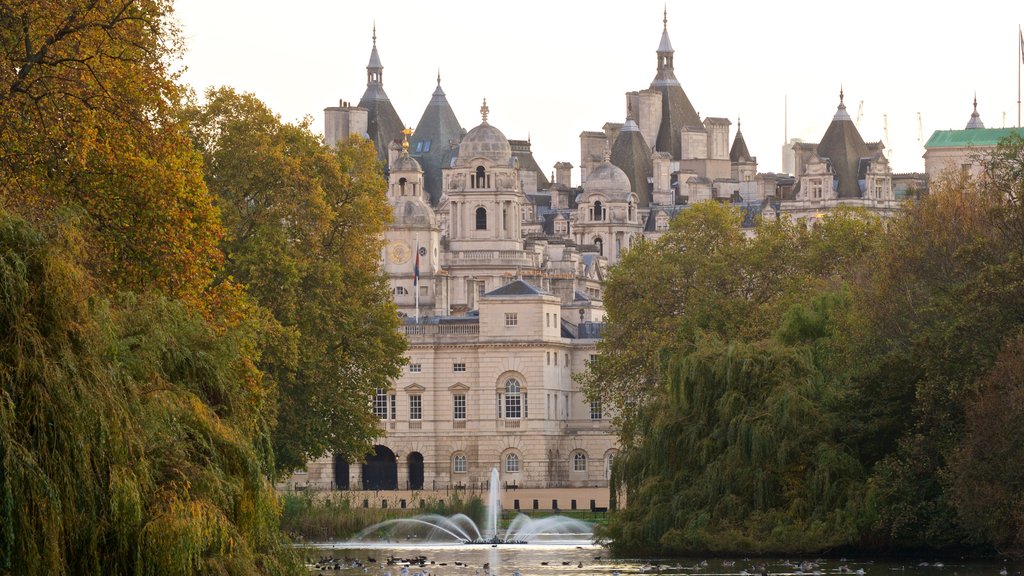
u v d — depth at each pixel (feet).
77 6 284.61
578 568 428.56
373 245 548.31
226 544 250.16
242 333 296.51
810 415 433.07
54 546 216.54
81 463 223.10
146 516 234.17
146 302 275.18
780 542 420.36
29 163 276.41
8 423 214.28
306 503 592.60
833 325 478.59
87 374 228.84
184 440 254.06
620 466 463.01
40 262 227.20
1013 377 392.06
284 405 493.77
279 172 498.69
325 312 502.38
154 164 296.10
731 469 432.66
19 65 282.97
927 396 412.36
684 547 431.43
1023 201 444.14
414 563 449.48
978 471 392.47
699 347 457.27
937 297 447.83
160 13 301.84
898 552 420.77
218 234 331.77
